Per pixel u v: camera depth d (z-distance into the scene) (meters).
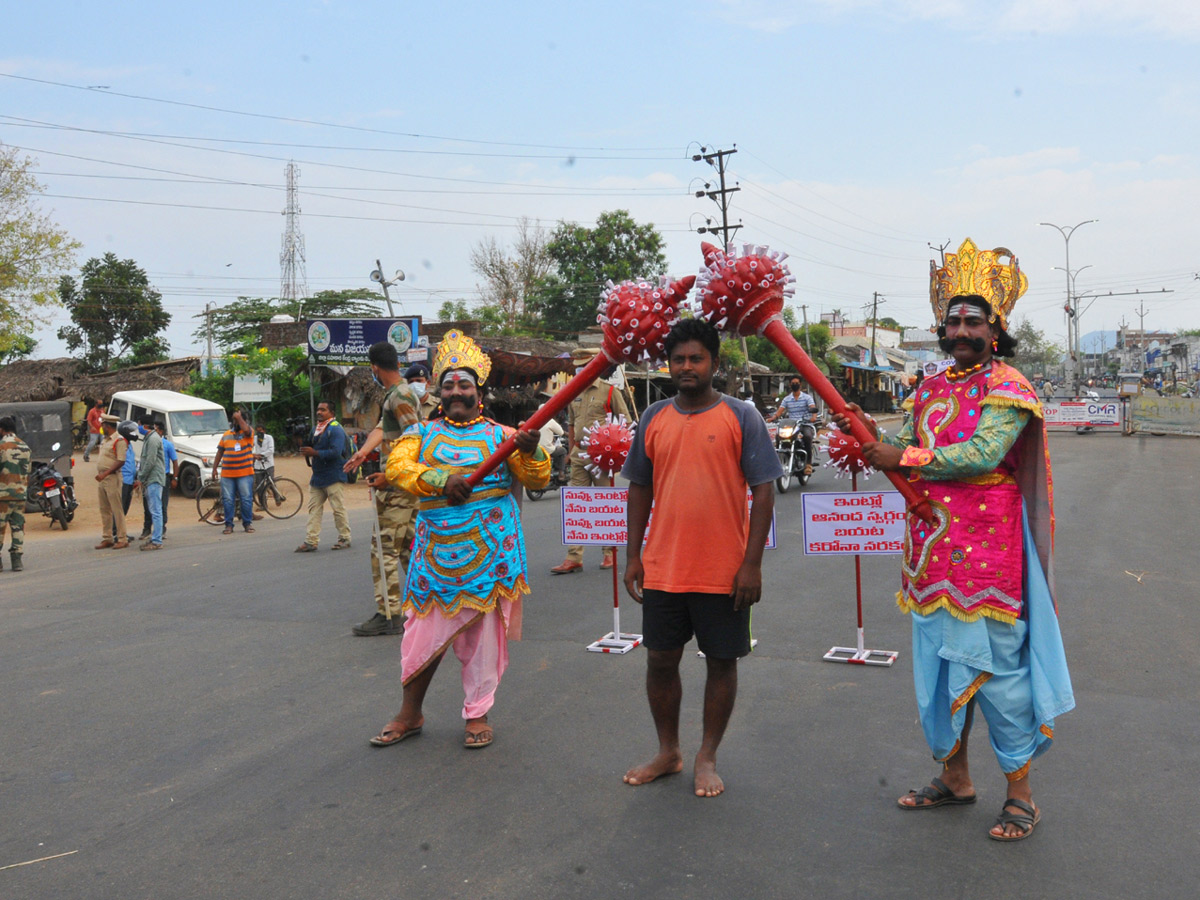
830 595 7.33
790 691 4.98
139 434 12.70
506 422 26.08
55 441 17.00
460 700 5.04
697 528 3.64
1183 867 3.07
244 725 4.72
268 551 11.06
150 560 10.93
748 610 3.75
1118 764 3.93
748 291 3.58
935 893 2.93
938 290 3.61
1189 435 28.91
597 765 4.06
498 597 4.34
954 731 3.41
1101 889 2.94
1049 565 3.30
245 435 13.73
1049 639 3.29
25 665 6.02
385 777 4.00
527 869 3.17
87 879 3.20
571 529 6.09
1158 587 7.32
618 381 9.79
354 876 3.16
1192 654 5.48
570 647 6.00
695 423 3.66
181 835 3.52
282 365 28.50
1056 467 18.47
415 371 6.32
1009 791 3.38
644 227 47.75
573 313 47.31
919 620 3.44
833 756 4.08
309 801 3.78
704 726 3.85
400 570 6.54
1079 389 48.69
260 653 6.09
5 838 3.54
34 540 13.87
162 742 4.51
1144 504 12.55
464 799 3.75
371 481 6.35
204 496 18.91
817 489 15.50
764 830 3.40
